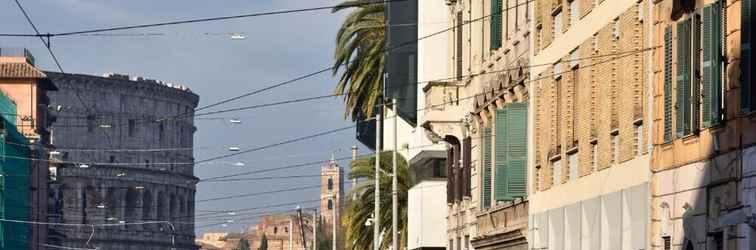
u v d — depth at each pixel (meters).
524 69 46.94
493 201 50.91
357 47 77.25
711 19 29.75
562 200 42.25
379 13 76.94
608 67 37.28
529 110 46.84
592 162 39.22
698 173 31.17
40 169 156.50
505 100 49.66
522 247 47.78
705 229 30.75
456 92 57.22
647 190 34.34
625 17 35.69
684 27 31.52
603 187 37.97
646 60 34.44
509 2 49.59
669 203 33.12
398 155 78.81
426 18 66.25
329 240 198.62
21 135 141.00
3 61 159.62
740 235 28.78
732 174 29.11
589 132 39.16
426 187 64.88
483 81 52.72
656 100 33.81
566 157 41.88
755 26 27.23
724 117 29.53
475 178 54.47
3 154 128.12
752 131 27.98
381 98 76.50
